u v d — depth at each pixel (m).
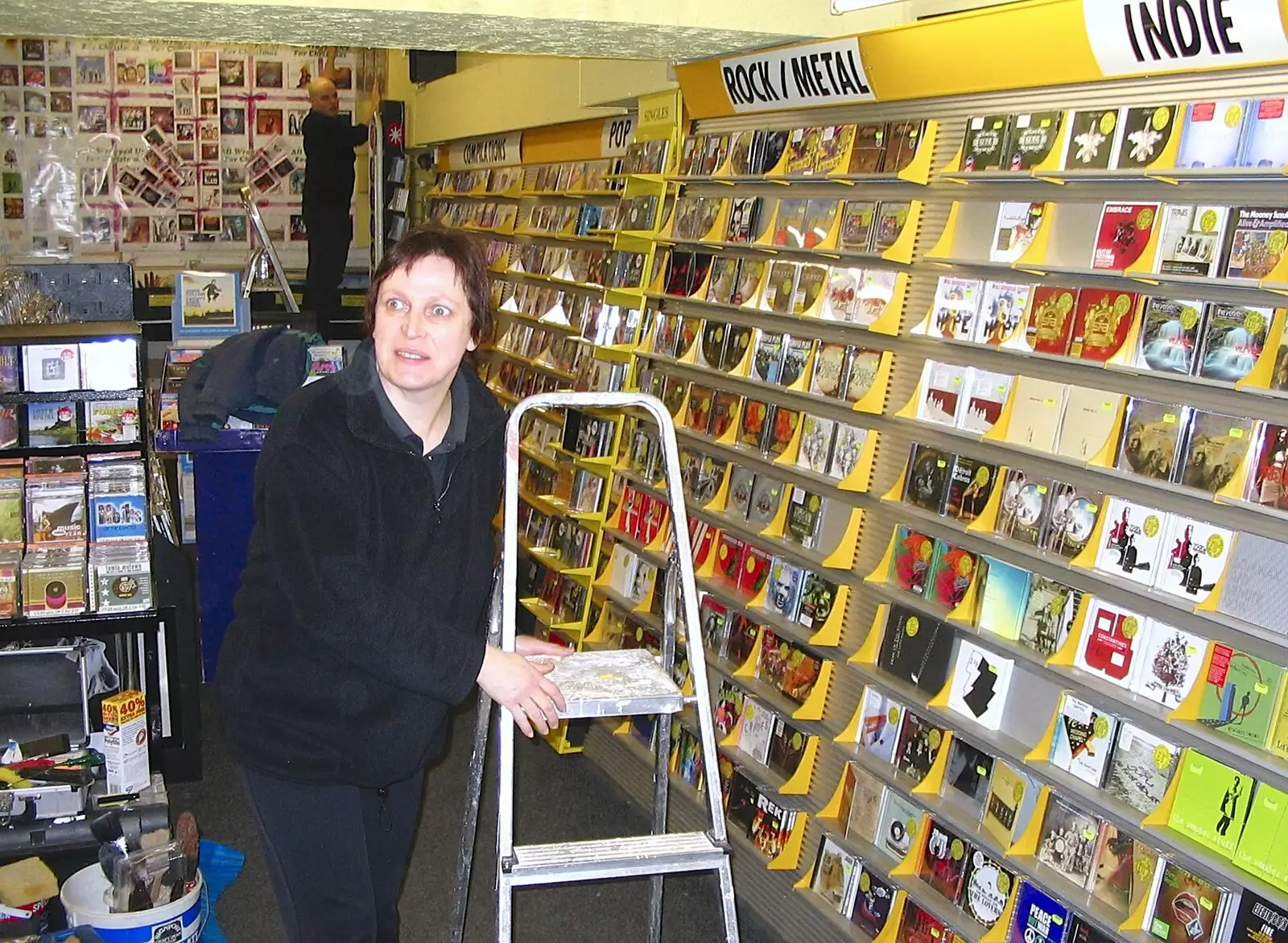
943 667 2.79
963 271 2.79
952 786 2.76
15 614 3.57
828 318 3.19
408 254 1.87
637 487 4.36
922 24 2.66
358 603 1.81
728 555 3.68
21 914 2.85
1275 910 1.98
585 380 4.83
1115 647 2.36
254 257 6.21
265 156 9.00
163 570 3.94
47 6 2.47
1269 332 2.06
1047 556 2.50
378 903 2.31
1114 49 2.25
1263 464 2.07
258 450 4.93
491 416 2.11
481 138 6.86
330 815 2.04
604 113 4.95
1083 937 2.34
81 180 8.66
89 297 4.78
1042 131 2.50
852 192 3.20
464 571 2.08
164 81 8.72
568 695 1.93
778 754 3.39
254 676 2.00
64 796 3.31
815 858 3.18
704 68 3.60
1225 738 2.12
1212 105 2.14
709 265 3.87
